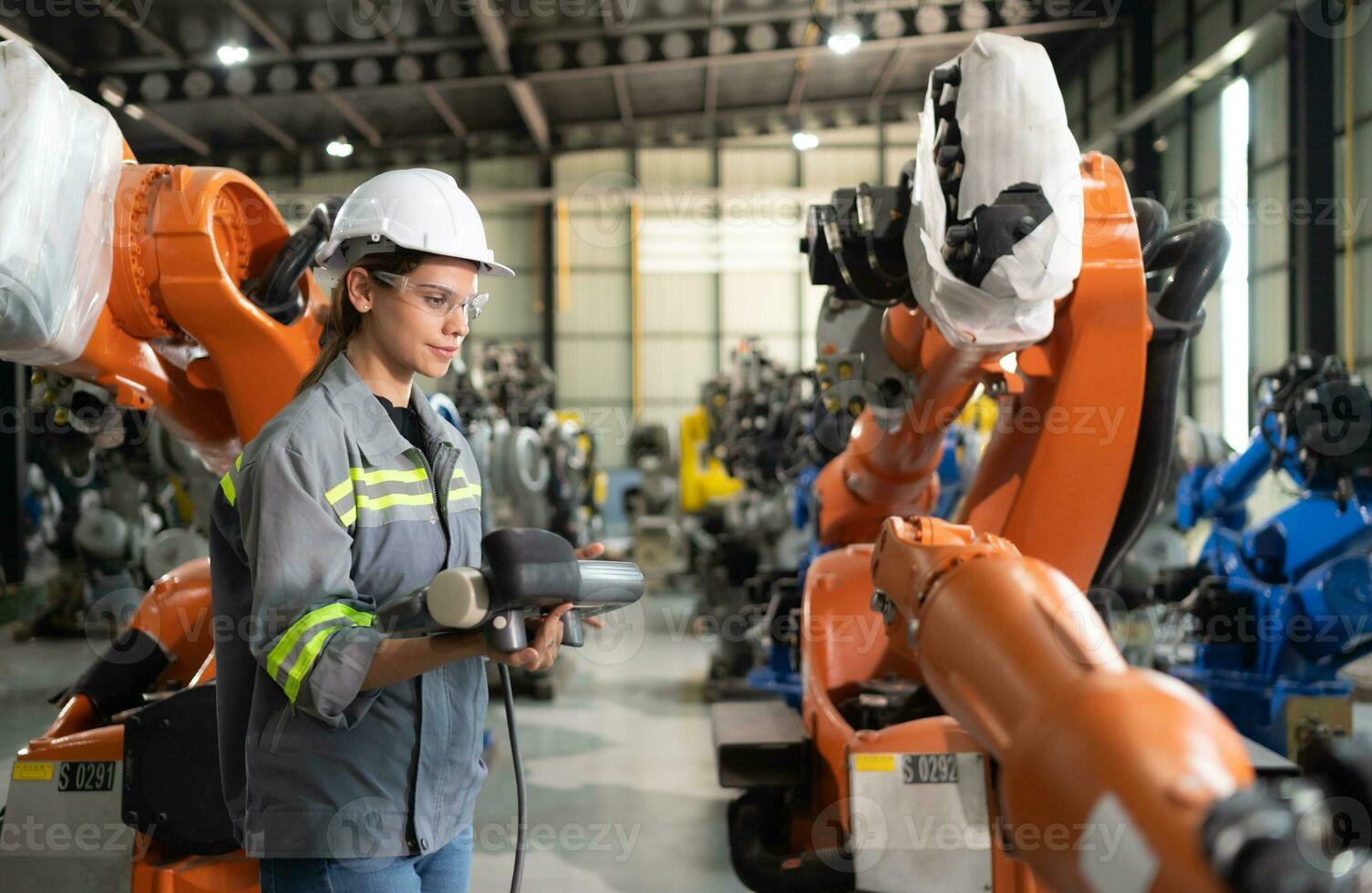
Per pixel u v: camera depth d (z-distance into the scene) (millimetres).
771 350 19484
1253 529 4648
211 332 2111
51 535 9211
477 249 1464
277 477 1259
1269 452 4648
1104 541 2176
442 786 1362
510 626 1154
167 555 3824
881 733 2213
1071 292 2025
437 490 1443
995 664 1016
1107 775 786
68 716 2402
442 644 1187
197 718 1933
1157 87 11273
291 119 14414
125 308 2070
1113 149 13227
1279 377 4137
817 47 12531
